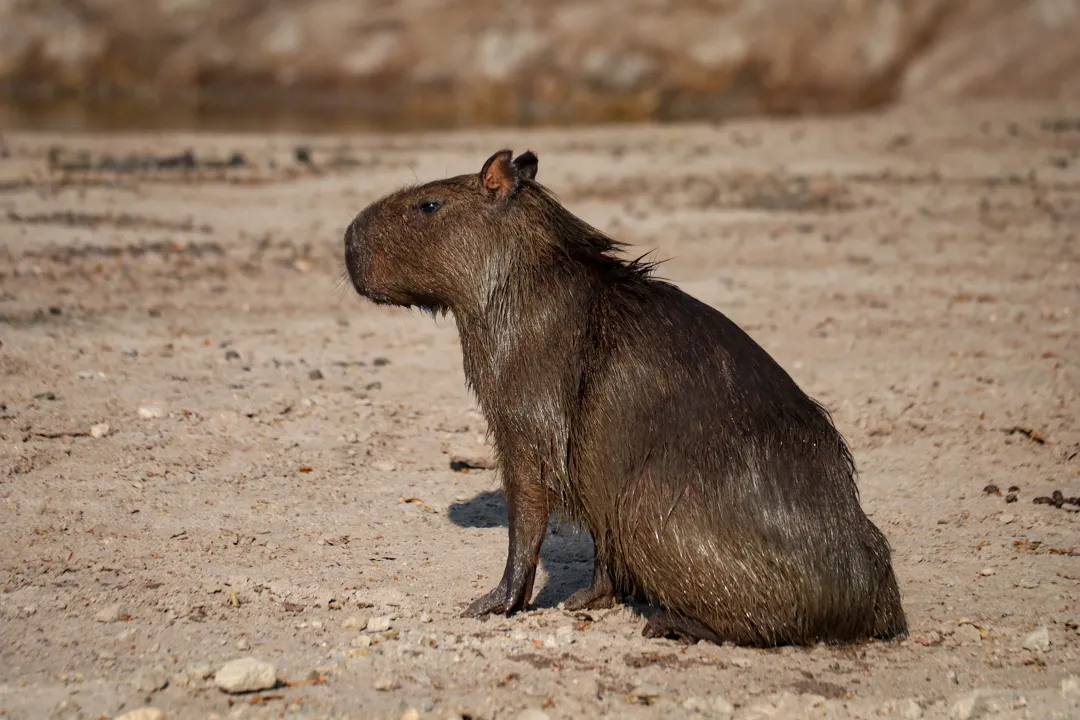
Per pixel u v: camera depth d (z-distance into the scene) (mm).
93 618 22266
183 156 78000
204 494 28859
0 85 146625
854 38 141875
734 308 48094
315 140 92000
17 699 19047
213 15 152375
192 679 19672
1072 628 22906
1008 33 134000
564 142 91312
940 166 79438
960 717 18828
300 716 18641
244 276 51594
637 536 21031
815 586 20578
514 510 22531
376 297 23484
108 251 53562
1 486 28328
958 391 38375
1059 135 90375
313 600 23516
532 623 22672
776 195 70688
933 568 26000
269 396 36250
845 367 40938
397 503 29312
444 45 149625
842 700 19578
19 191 65625
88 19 151125
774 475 20578
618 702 19422
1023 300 49938
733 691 19906
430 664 20734
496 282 22281
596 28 147375
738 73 142875
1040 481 31531
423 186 23062
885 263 55969
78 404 34094
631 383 21203
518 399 21984
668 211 65938
